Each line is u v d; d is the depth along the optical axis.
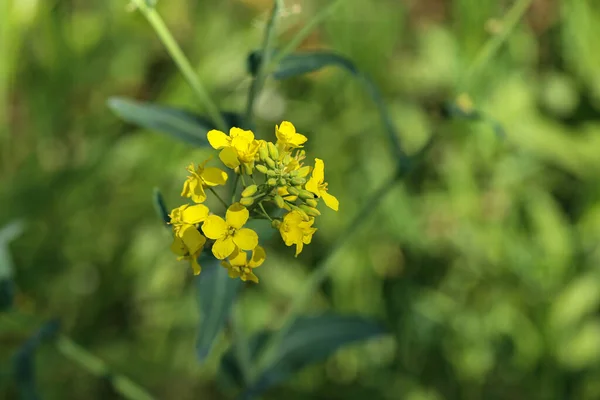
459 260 0.75
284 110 0.82
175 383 0.68
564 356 0.70
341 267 0.72
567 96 0.89
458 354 0.70
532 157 0.82
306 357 0.53
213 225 0.41
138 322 0.72
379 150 0.80
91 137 0.79
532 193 0.79
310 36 0.90
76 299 0.72
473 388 0.69
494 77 0.86
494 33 0.53
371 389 0.68
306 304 0.72
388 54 0.87
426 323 0.71
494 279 0.74
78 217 0.73
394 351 0.70
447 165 0.81
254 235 0.41
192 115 0.50
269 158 0.42
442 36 0.90
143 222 0.74
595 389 0.68
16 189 0.73
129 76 0.85
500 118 0.83
